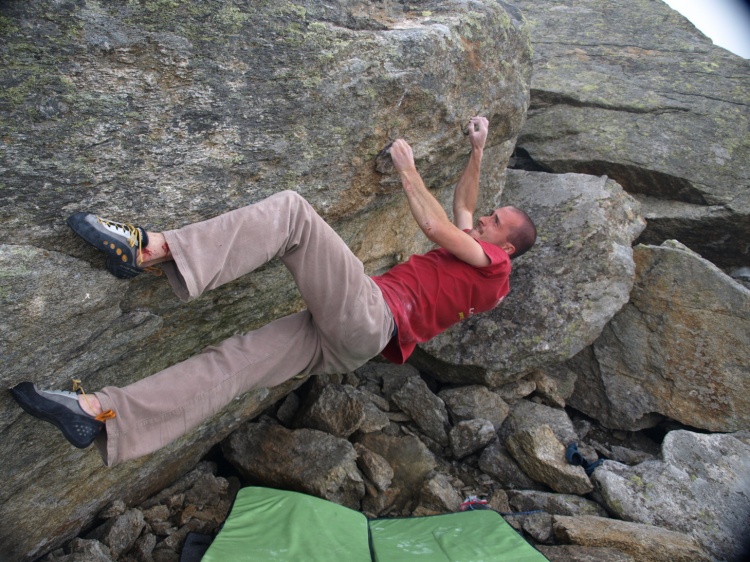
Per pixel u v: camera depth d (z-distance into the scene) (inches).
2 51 62.4
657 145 195.2
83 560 99.4
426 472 138.5
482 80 117.2
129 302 82.3
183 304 90.3
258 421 144.6
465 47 109.3
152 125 73.7
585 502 133.7
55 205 68.7
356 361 91.1
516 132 142.3
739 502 130.1
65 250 71.3
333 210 100.3
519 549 103.2
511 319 155.1
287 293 109.9
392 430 150.0
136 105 71.9
